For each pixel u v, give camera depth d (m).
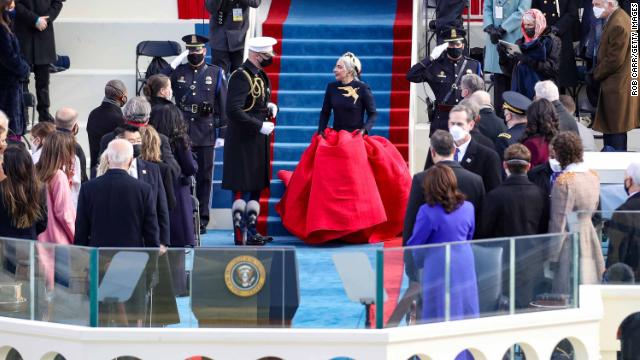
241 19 61.50
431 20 66.56
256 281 35.50
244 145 51.44
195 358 36.47
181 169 45.72
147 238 38.41
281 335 34.97
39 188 38.50
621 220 39.19
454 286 35.94
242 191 51.78
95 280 35.50
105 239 37.94
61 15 70.00
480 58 64.12
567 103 49.19
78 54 68.19
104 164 39.50
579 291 38.78
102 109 49.09
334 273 35.38
